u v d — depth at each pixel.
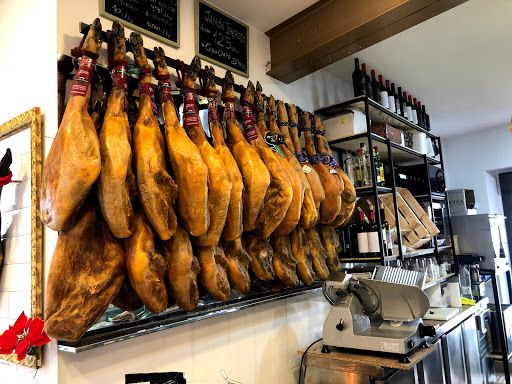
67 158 1.02
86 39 1.21
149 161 1.17
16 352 1.11
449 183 5.21
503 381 3.79
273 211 1.59
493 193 5.26
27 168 1.41
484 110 4.05
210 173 1.33
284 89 2.45
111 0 1.52
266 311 1.96
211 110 1.58
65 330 1.04
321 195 1.93
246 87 1.99
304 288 2.07
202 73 1.66
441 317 2.57
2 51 1.62
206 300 1.61
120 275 1.16
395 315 1.98
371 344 1.81
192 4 1.88
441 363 2.23
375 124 2.98
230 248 1.52
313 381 1.94
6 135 1.52
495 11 2.23
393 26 1.91
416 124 3.45
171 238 1.27
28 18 1.47
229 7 2.06
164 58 1.43
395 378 1.74
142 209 1.22
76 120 1.07
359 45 2.07
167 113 1.36
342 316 1.92
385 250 2.38
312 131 2.31
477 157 4.98
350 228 2.39
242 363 1.79
